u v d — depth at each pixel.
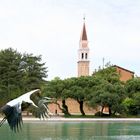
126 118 88.50
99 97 89.75
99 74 114.69
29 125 59.62
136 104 94.94
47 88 93.69
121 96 91.75
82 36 172.25
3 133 43.19
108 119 81.62
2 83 100.81
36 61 113.50
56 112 101.69
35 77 109.88
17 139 37.47
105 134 45.31
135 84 98.88
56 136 41.47
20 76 103.38
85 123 67.19
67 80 95.06
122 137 41.97
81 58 171.38
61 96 93.62
